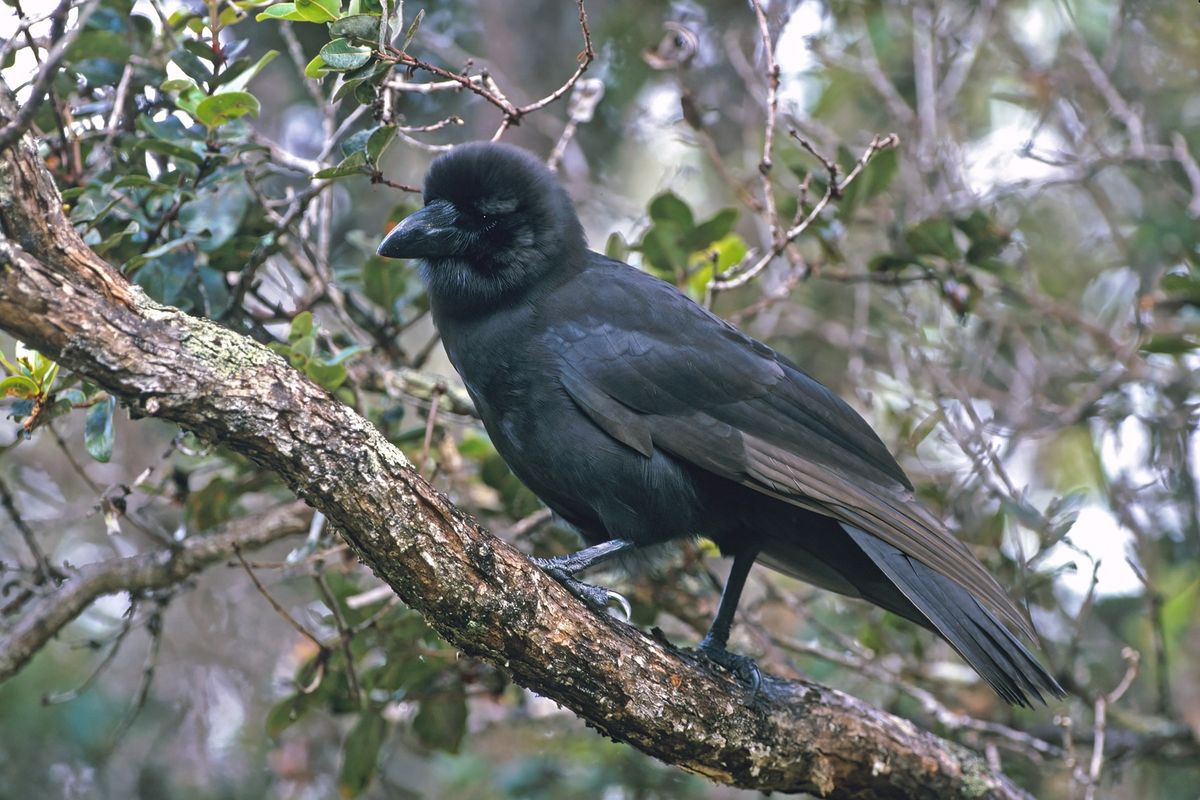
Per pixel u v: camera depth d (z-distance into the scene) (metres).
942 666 11.76
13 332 5.81
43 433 11.95
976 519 11.23
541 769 12.12
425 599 6.74
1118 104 12.17
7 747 12.94
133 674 13.86
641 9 15.18
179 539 9.89
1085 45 13.14
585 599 7.62
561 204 9.18
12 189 5.73
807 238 12.18
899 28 14.39
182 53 8.77
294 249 11.19
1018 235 12.97
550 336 8.71
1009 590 10.37
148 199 9.26
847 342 13.50
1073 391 12.75
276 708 9.79
